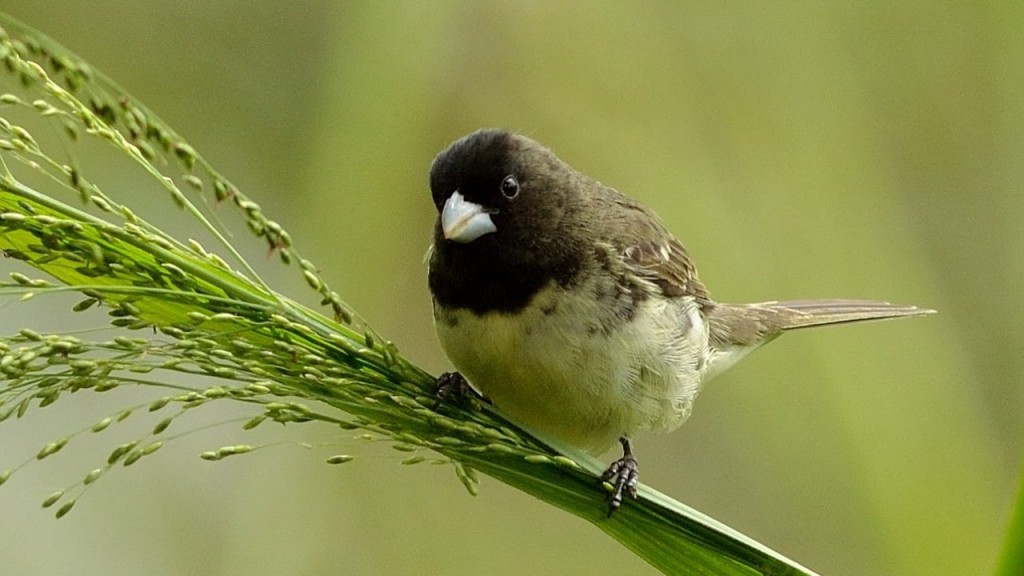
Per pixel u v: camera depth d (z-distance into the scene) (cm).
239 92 1135
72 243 539
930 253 1173
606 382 746
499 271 737
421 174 1054
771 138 1122
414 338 1068
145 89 1142
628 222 791
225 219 1111
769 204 1116
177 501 1073
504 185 743
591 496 595
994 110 1190
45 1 1132
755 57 1125
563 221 750
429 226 1060
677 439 1127
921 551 1052
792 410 1087
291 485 1073
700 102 1119
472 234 733
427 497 1085
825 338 1089
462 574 1073
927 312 1030
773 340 1070
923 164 1191
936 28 1175
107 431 1095
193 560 1059
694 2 1119
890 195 1155
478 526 1083
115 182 1118
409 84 1037
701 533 587
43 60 504
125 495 1073
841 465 1071
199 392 505
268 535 1064
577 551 1100
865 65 1159
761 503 1093
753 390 1090
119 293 549
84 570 1038
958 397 1111
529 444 591
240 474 1080
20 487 1056
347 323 581
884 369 1098
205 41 1146
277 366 543
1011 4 1184
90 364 493
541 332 735
